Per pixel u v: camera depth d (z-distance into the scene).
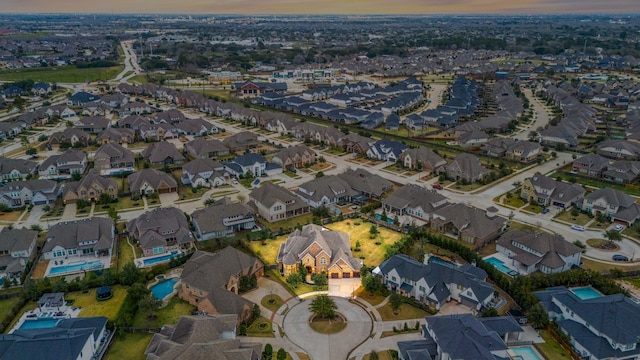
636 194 130.25
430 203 116.88
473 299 80.38
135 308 79.81
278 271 93.25
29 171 143.88
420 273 83.75
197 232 108.00
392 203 120.25
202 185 138.00
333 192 126.00
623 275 90.62
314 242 91.81
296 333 74.88
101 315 78.88
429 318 71.31
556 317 77.31
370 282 84.31
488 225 105.19
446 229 109.50
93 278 87.19
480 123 199.50
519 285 83.38
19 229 101.94
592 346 68.19
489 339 67.06
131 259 97.25
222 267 84.94
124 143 186.50
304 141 188.00
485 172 143.38
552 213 119.50
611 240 103.12
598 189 128.25
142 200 128.62
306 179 145.75
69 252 98.31
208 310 78.19
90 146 180.38
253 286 87.38
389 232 110.00
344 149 178.50
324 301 76.88
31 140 186.62
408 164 155.88
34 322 77.44
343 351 70.81
